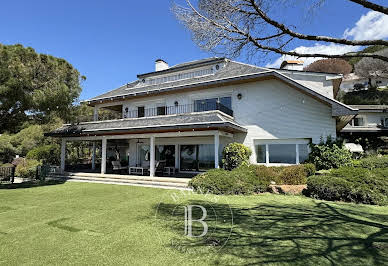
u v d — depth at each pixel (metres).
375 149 20.53
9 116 12.61
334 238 4.69
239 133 14.02
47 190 10.83
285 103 13.10
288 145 13.02
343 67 50.81
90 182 13.29
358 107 24.30
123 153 20.88
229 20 4.50
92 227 5.48
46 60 12.24
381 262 3.64
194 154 15.47
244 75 13.18
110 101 19.02
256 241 4.56
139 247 4.32
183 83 16.17
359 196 7.89
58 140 23.89
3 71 10.42
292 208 7.18
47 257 3.93
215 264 3.64
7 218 6.24
